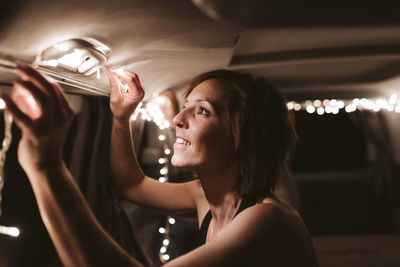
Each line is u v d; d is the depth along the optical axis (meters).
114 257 0.72
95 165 1.42
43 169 0.67
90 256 0.69
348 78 2.79
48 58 0.83
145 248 2.05
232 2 0.55
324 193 5.55
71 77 1.03
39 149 0.66
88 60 0.95
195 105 1.06
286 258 0.90
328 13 0.57
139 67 1.27
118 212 1.51
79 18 0.73
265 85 1.10
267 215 0.90
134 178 1.41
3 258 1.11
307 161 6.51
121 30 0.87
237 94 1.05
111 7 0.73
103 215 1.40
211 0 0.55
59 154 0.70
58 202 0.68
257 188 1.04
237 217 0.94
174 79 1.69
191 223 2.21
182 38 1.01
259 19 0.58
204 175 1.09
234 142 1.05
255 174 1.03
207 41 1.08
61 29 0.75
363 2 0.56
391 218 4.75
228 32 0.99
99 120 1.44
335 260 3.47
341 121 6.45
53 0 0.63
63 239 0.70
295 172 6.42
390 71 2.57
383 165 4.64
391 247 3.88
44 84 0.65
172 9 0.79
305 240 0.98
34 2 0.61
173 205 1.42
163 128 1.97
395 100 2.89
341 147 6.47
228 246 0.82
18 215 1.17
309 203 5.46
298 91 3.07
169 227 2.18
